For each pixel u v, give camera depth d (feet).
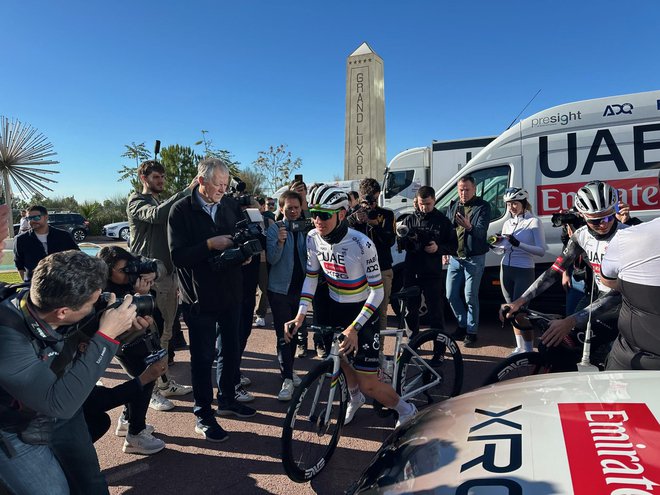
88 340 5.64
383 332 9.87
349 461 9.00
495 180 17.75
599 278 9.02
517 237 14.29
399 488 4.14
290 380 12.10
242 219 10.59
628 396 4.74
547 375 6.00
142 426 9.33
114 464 9.05
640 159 15.52
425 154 42.86
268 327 19.54
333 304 9.09
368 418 10.87
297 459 8.24
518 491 3.53
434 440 4.69
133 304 5.69
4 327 4.84
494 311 19.83
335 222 8.28
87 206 104.58
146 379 7.64
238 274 10.32
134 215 12.50
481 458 4.07
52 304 4.84
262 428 10.43
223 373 10.79
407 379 10.47
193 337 9.80
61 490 5.49
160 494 8.05
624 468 3.56
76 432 6.00
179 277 9.96
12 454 5.10
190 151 85.30
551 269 9.71
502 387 5.75
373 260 8.32
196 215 9.73
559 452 3.90
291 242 12.16
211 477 8.54
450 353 11.19
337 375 8.53
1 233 6.09
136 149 95.50
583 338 8.22
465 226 14.23
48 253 13.97
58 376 5.34
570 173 16.38
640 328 6.08
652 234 5.90
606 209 7.98
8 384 4.78
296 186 12.91
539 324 8.82
